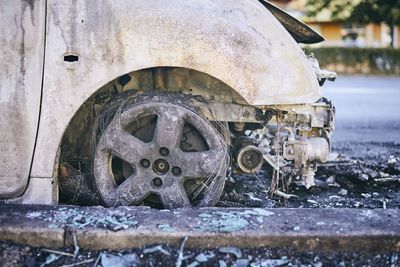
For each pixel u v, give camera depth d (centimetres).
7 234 254
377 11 1914
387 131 572
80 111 300
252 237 253
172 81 295
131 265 247
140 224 258
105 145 282
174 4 276
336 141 498
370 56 1775
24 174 277
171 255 250
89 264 249
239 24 278
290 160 309
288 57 280
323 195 337
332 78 315
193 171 282
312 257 252
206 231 253
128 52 274
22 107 276
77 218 263
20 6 275
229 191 331
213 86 293
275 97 278
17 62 275
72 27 275
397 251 254
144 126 290
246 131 326
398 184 361
